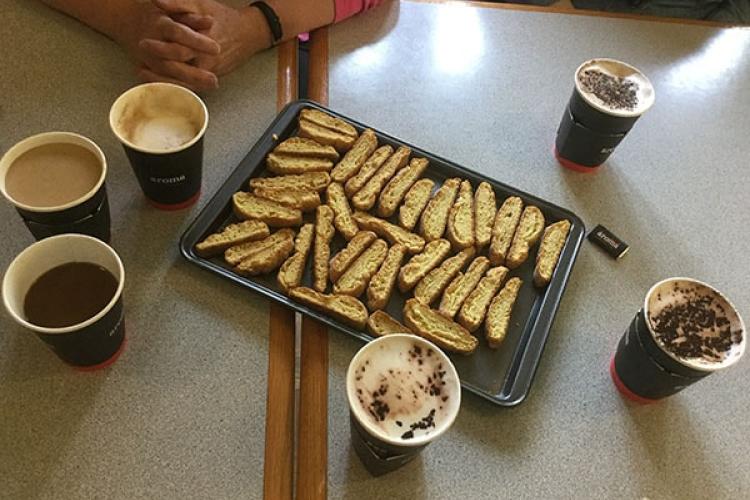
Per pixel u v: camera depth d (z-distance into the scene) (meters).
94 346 0.60
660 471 0.65
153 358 0.66
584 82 0.85
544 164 0.90
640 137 0.96
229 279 0.71
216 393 0.64
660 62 1.06
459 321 0.71
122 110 0.71
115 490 0.58
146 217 0.76
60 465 0.58
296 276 0.71
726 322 0.66
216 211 0.75
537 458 0.64
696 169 0.93
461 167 0.84
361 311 0.69
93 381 0.64
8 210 0.74
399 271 0.74
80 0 0.91
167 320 0.69
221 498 0.58
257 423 0.63
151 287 0.71
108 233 0.72
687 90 1.03
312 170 0.81
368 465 0.61
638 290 0.79
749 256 0.84
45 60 0.89
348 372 0.56
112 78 0.88
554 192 0.87
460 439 0.65
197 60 0.87
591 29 1.09
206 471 0.60
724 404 0.71
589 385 0.70
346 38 1.00
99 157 0.67
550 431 0.66
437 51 1.01
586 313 0.76
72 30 0.93
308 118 0.85
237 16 0.92
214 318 0.69
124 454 0.60
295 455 0.63
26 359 0.64
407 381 0.57
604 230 0.83
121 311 0.61
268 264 0.71
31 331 0.60
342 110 0.91
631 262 0.82
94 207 0.66
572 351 0.73
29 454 0.59
